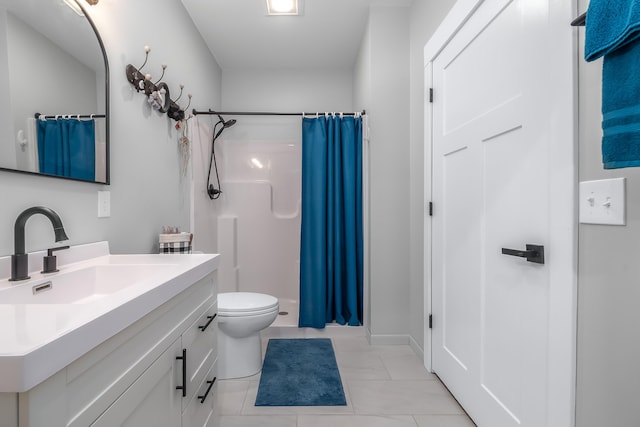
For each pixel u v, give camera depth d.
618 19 0.70
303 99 3.44
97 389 0.61
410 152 2.44
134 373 0.74
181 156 2.31
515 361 1.25
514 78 1.25
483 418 1.47
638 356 0.79
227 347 2.01
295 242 3.42
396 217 2.45
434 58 1.99
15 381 0.44
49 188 1.15
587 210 0.92
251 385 1.92
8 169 0.97
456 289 1.73
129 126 1.64
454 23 1.69
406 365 2.15
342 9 2.46
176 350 0.98
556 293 1.03
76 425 0.55
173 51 2.19
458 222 1.71
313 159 2.75
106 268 1.19
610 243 0.86
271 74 3.43
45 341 0.48
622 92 0.71
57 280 1.03
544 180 1.09
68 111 1.20
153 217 1.90
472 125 1.56
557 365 1.03
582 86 0.94
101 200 1.43
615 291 0.84
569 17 0.96
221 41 2.89
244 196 3.40
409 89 2.44
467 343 1.62
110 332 0.63
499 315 1.36
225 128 3.38
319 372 2.06
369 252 2.52
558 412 1.02
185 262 1.24
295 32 2.76
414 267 2.35
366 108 2.66
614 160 0.73
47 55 1.11
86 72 1.30
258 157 3.43
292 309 3.19
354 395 1.81
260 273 3.41
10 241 1.00
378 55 2.44
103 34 1.43
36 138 1.07
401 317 2.48
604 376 0.88
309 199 2.75
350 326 2.70
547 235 1.08
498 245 1.36
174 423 0.97
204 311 1.25
